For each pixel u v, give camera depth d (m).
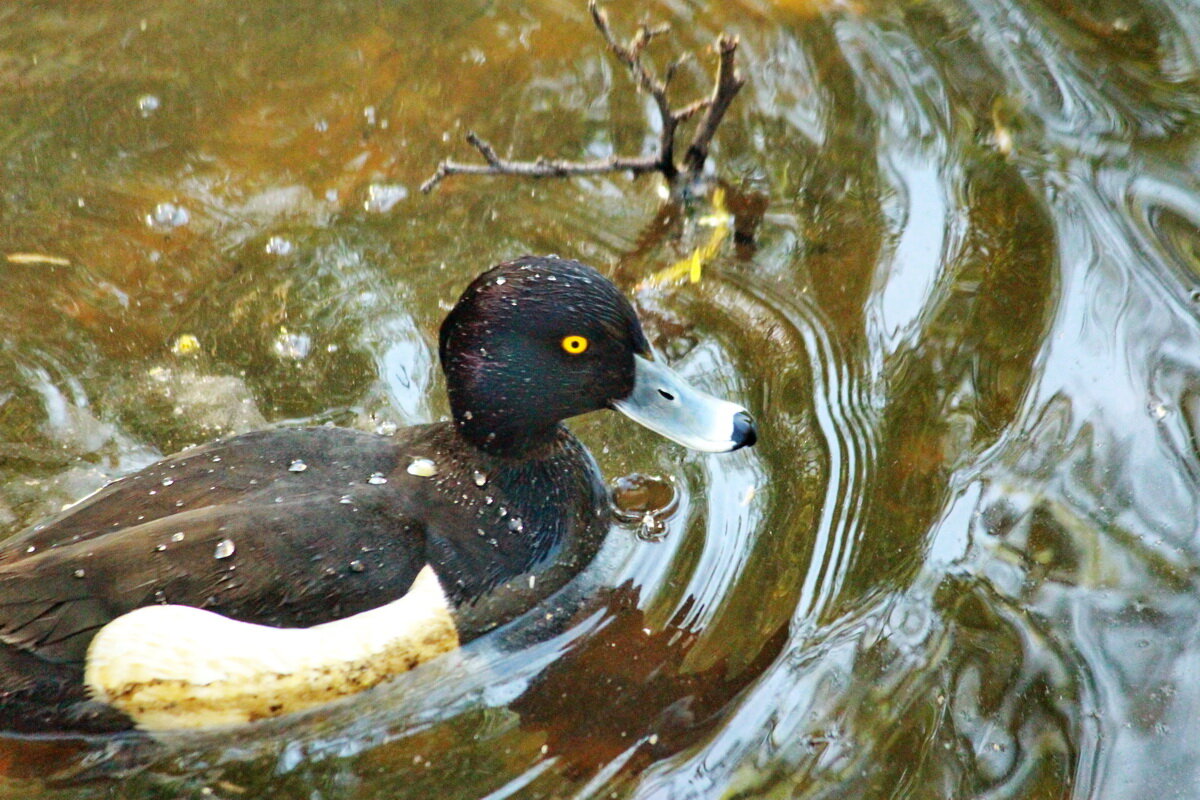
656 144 11.34
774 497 8.41
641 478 8.63
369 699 7.32
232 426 8.91
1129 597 7.46
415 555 7.30
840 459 8.59
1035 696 7.00
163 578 6.77
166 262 10.23
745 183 10.91
